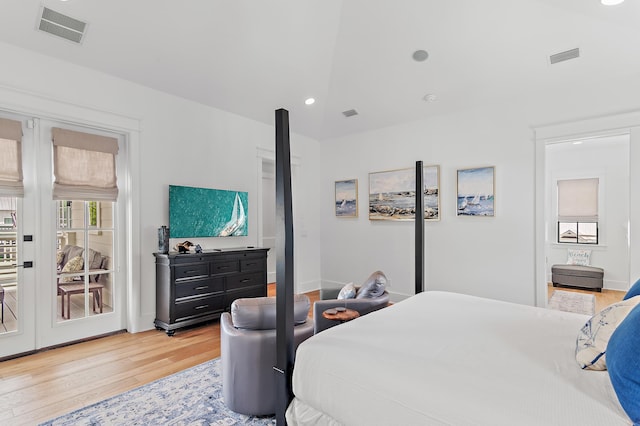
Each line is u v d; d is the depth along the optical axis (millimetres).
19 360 2893
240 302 2188
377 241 5305
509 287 4031
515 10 3035
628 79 3295
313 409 1625
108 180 3576
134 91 3658
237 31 3426
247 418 2078
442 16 3254
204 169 4305
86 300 3443
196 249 3902
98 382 2508
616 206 5895
